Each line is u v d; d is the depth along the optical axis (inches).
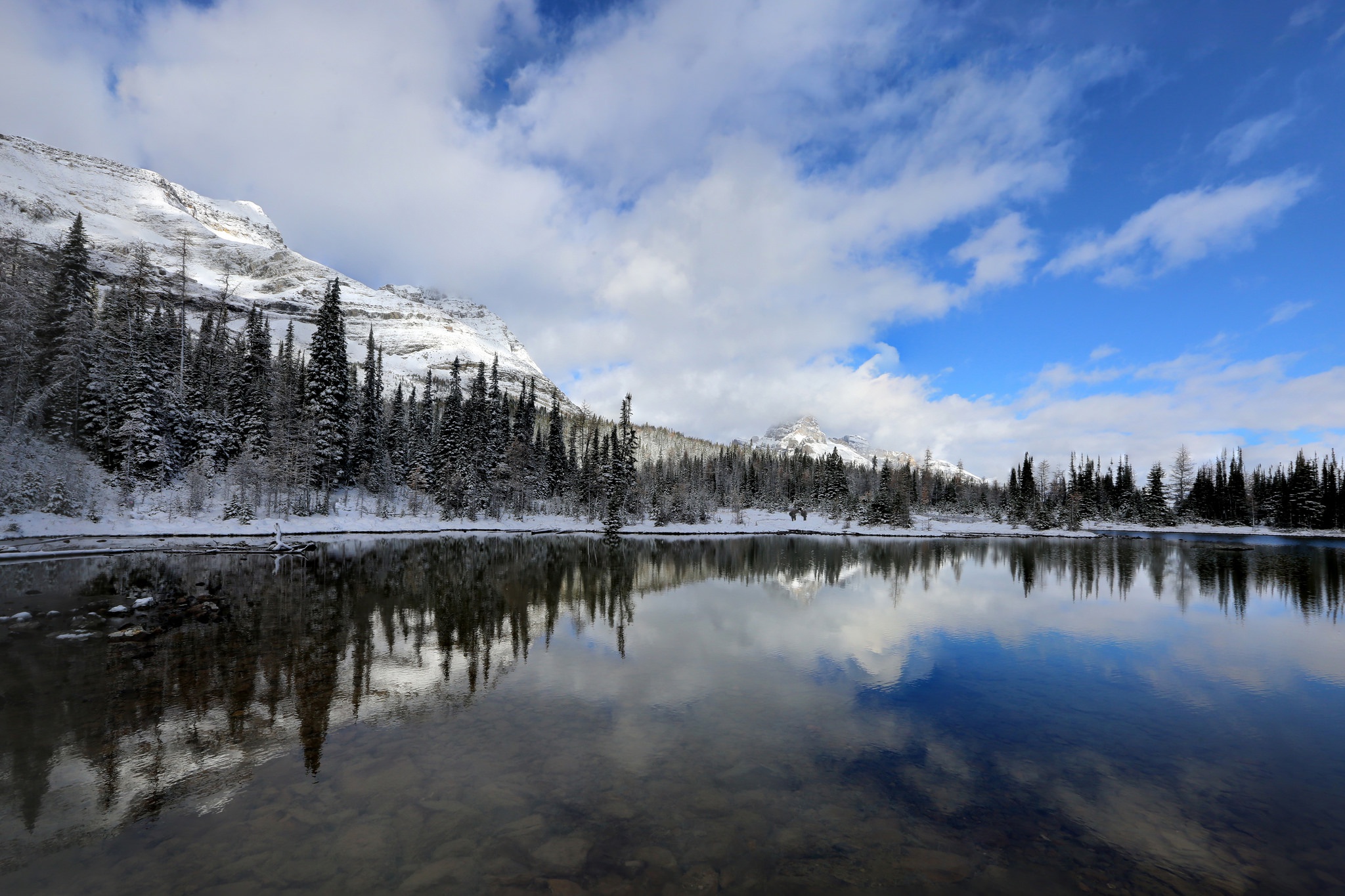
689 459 6018.7
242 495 1939.0
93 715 452.1
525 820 316.8
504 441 3112.7
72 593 893.8
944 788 377.1
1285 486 4104.3
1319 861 305.1
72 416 1758.1
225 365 2652.6
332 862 272.2
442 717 470.9
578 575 1373.0
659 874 270.2
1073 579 1525.6
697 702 532.7
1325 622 994.1
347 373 2421.3
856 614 1001.5
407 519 2447.1
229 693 510.0
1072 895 266.7
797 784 374.6
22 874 259.0
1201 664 722.2
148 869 264.7
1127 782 396.2
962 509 5241.1
